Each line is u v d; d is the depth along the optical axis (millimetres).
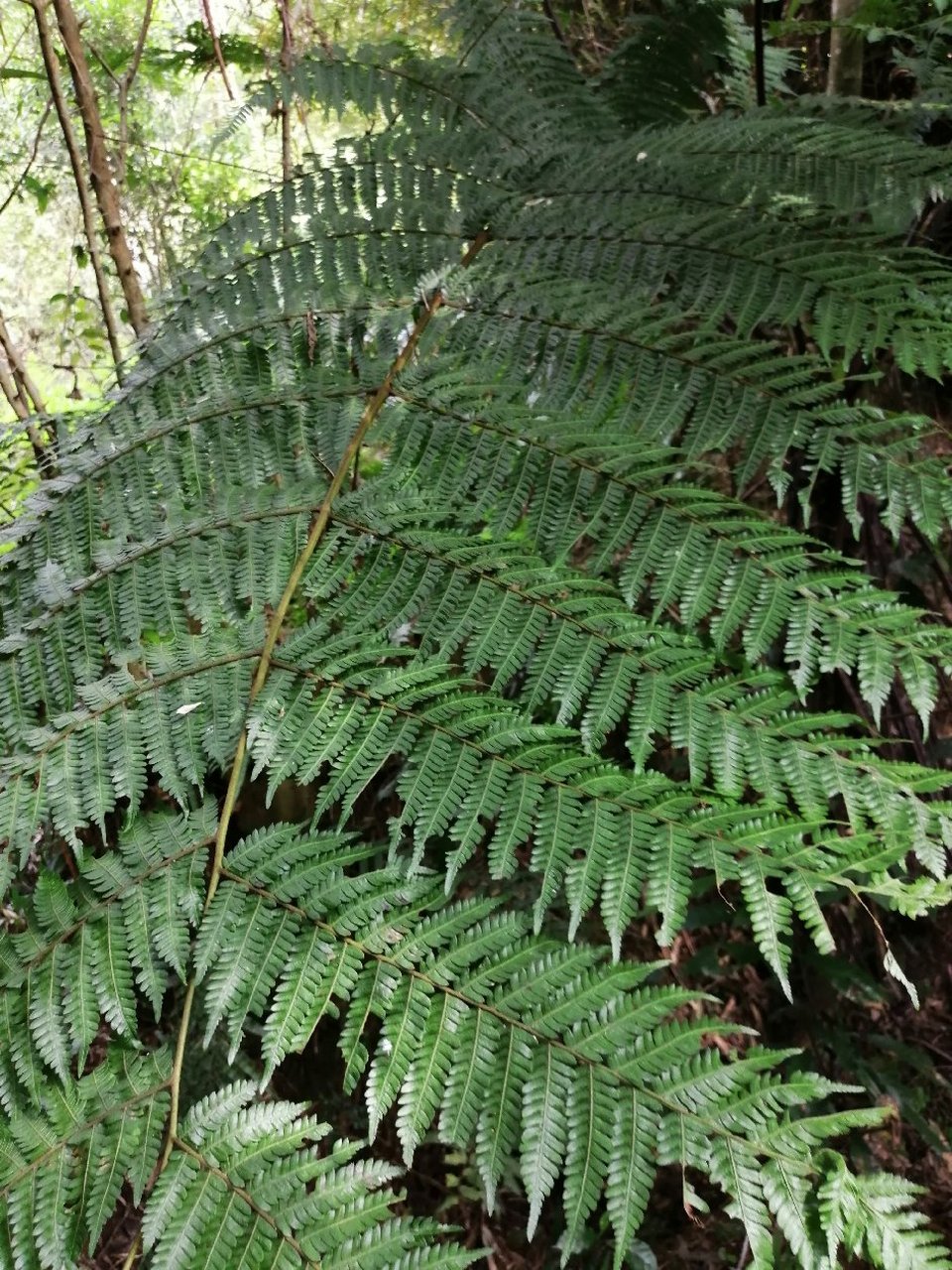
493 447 1051
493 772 822
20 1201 719
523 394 1153
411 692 881
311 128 2982
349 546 1008
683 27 1800
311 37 2541
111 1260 1532
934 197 1224
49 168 2857
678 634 880
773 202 1242
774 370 1059
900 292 1086
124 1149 733
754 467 1006
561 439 1033
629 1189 638
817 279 1111
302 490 1071
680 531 942
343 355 1242
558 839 776
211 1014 765
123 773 893
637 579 928
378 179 1445
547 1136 666
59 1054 785
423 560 976
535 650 935
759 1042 2074
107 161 1868
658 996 706
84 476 1150
